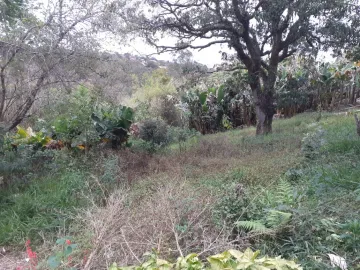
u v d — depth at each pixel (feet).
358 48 30.27
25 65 25.79
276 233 11.68
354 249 10.50
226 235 11.66
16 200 18.51
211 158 26.04
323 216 12.40
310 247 10.95
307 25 30.22
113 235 11.62
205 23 32.27
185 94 52.75
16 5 25.55
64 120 28.45
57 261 9.43
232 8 31.58
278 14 30.17
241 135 39.99
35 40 25.14
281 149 26.68
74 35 26.20
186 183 17.89
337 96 51.52
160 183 18.57
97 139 28.60
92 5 26.30
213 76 51.90
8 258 14.07
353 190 15.07
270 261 6.88
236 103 52.60
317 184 15.72
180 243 11.46
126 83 41.55
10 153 25.20
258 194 14.33
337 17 28.91
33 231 15.65
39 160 26.27
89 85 30.45
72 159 24.98
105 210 13.16
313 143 22.21
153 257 8.71
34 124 34.22
